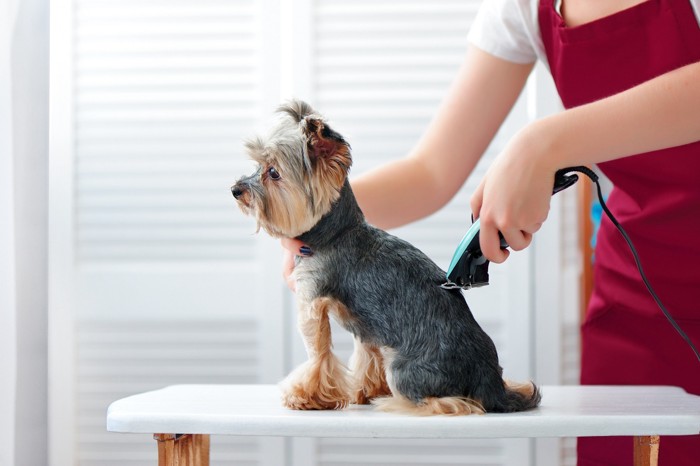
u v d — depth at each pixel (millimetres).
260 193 985
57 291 1947
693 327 1281
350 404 1026
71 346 1945
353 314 991
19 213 1760
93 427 1976
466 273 969
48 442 1945
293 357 1955
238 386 1226
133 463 1977
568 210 1953
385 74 1962
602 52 1210
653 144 900
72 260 1950
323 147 977
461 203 1955
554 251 1934
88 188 1979
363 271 978
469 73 1367
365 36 1962
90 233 1976
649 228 1290
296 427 875
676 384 1315
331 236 994
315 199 974
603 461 1362
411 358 953
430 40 1955
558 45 1251
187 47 1968
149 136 1975
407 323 959
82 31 1971
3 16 1613
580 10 1259
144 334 1969
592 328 1443
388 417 880
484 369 951
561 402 1048
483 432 856
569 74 1249
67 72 1951
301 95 1957
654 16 1167
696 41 1149
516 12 1290
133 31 1970
